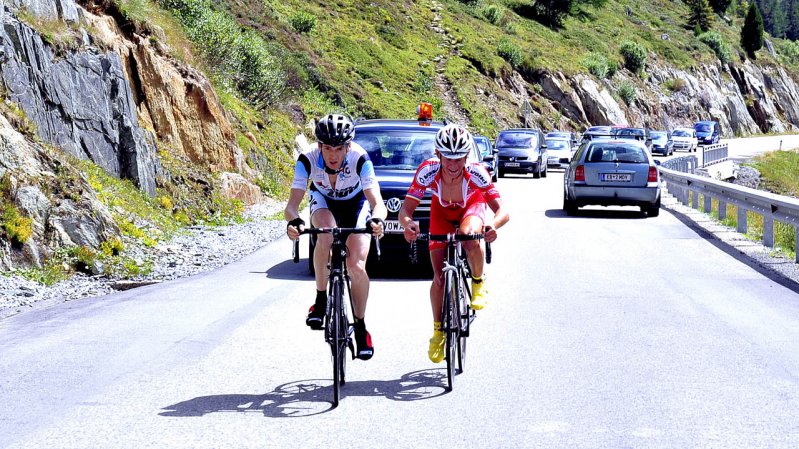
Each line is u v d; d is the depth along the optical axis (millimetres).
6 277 10445
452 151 6332
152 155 17266
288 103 31844
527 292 10133
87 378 6418
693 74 97562
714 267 12078
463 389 6141
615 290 10266
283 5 51156
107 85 16359
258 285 10648
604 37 88250
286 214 6160
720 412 5594
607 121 70312
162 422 5387
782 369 6676
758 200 14727
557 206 21688
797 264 12406
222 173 19953
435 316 6457
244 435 5145
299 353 7207
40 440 5055
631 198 18734
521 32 74688
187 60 22109
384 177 11477
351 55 49719
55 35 15312
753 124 106312
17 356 7105
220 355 7129
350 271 6273
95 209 12352
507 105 58562
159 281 11297
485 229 6188
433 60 57688
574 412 5594
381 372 6629
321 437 5113
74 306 9492
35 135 13039
